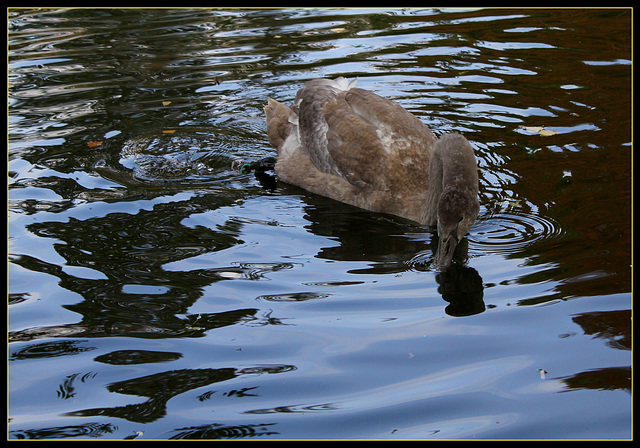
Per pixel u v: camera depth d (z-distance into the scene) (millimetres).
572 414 3344
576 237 3877
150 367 3500
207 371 3482
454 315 3629
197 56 5168
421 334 3570
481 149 4383
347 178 4281
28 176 4324
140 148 4512
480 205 4082
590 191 4082
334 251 3934
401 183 4207
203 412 3383
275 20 5531
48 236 3992
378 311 3658
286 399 3406
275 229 4059
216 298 3715
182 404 3404
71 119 4691
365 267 3852
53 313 3676
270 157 4492
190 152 4508
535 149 4355
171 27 5477
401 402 3389
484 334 3559
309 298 3713
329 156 4340
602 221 3932
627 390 3387
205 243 3961
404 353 3516
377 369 3475
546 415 3346
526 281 3729
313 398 3406
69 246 3943
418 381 3438
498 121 4566
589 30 5238
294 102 4566
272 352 3531
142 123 4672
